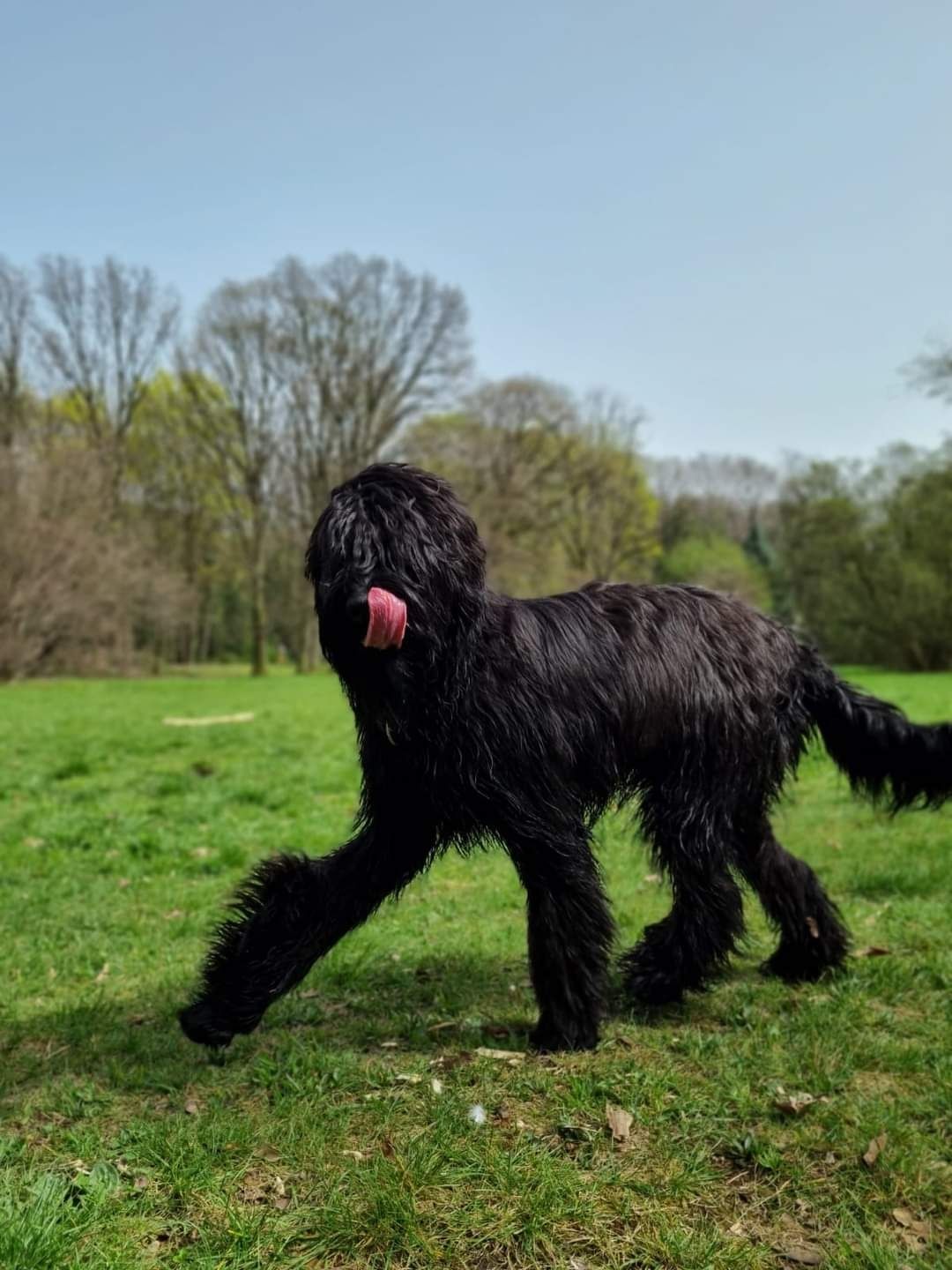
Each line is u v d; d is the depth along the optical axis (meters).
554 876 1.56
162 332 20.41
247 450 19.64
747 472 35.12
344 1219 1.15
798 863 1.91
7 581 15.80
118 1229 1.15
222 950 1.53
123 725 7.95
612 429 23.19
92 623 17.22
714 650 1.73
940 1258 1.09
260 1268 1.09
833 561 20.73
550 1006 1.60
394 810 1.54
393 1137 1.33
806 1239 1.14
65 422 19.80
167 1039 1.68
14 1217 1.12
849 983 1.86
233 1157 1.29
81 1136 1.35
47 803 4.10
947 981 1.85
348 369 19.38
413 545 1.33
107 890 2.74
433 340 19.53
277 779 4.71
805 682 1.89
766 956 2.07
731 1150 1.30
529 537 21.19
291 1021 1.75
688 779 1.71
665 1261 1.10
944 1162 1.28
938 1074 1.49
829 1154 1.29
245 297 19.09
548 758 1.53
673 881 1.76
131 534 18.50
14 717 8.86
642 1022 1.73
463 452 20.58
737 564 26.22
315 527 1.38
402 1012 1.80
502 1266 1.10
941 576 18.73
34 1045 1.68
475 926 2.32
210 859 3.06
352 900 1.57
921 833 3.24
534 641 1.55
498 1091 1.46
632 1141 1.33
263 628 20.59
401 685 1.37
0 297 19.34
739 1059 1.55
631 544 24.27
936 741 1.84
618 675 1.62
